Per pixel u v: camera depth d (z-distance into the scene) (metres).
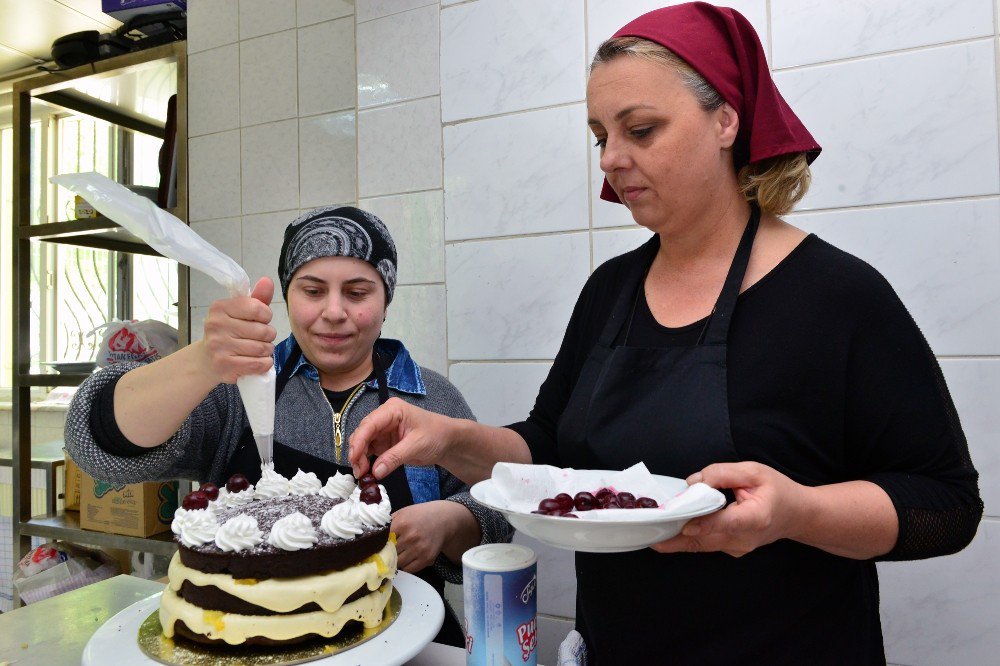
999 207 1.21
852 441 0.78
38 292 3.00
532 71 1.59
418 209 1.79
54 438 2.89
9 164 3.24
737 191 0.87
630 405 0.85
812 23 1.33
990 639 1.22
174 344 2.21
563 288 1.58
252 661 0.72
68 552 2.23
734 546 0.60
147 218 0.78
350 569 0.80
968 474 0.75
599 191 1.53
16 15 2.39
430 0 1.75
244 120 2.22
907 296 1.28
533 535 0.64
